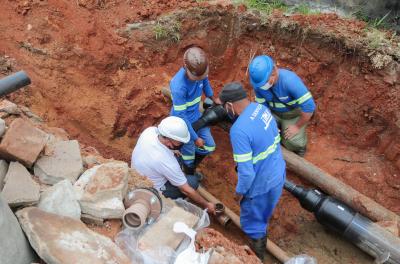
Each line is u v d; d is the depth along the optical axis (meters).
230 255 2.77
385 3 4.84
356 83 4.66
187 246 2.66
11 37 4.69
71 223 2.45
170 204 3.01
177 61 5.39
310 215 4.53
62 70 4.76
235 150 3.26
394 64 4.36
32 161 2.76
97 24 5.04
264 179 3.48
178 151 4.07
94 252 2.34
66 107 4.67
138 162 3.58
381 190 4.48
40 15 4.87
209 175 4.95
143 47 5.17
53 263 2.24
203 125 4.37
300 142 4.53
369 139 4.72
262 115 3.31
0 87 2.27
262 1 5.23
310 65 4.92
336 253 4.22
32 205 2.50
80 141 4.54
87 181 2.76
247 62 5.25
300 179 4.66
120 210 2.65
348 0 5.08
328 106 4.93
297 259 3.71
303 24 4.80
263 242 3.95
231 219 4.24
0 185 2.59
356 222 3.86
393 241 3.71
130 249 2.58
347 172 4.62
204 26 5.25
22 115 3.70
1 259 1.99
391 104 4.44
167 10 5.28
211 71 5.46
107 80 5.01
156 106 5.13
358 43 4.52
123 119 4.98
